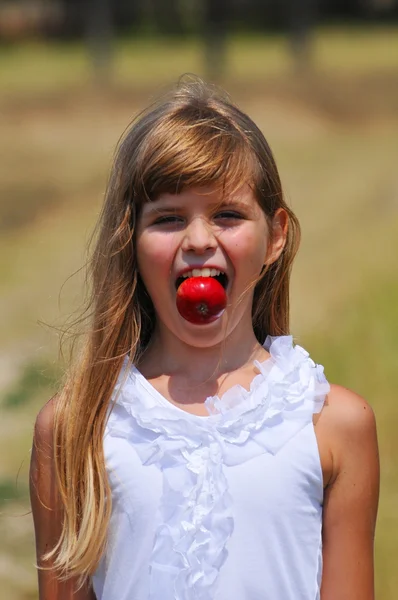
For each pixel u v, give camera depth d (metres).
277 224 5.16
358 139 40.56
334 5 88.31
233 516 4.53
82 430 4.78
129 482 4.64
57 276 20.09
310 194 27.19
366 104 47.25
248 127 5.03
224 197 4.75
